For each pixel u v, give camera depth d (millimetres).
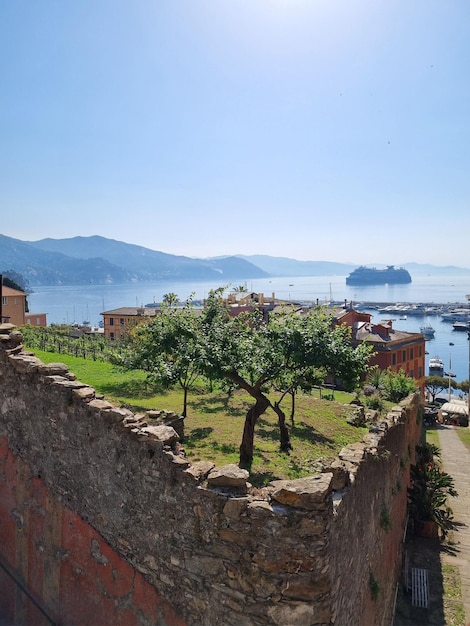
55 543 10680
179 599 8344
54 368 11219
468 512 25422
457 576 18250
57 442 10680
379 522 12875
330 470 8867
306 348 15852
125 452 9266
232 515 7648
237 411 24250
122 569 9297
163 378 20859
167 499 8539
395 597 15828
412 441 26594
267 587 7293
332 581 7449
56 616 10594
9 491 11898
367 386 41812
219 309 20188
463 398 78750
